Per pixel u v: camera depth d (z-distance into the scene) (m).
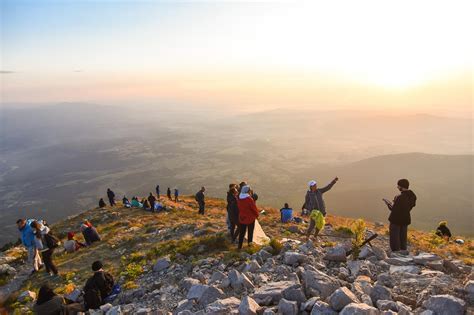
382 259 6.34
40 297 6.21
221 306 4.78
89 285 6.64
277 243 7.43
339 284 5.04
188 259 7.94
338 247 6.49
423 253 6.44
